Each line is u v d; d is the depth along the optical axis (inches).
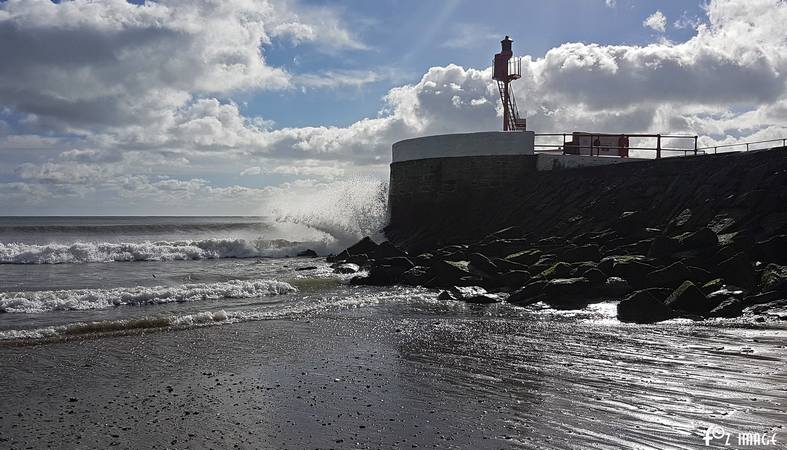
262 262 935.7
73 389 278.8
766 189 590.6
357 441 215.8
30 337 381.7
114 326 414.9
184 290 558.9
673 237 578.2
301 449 209.2
